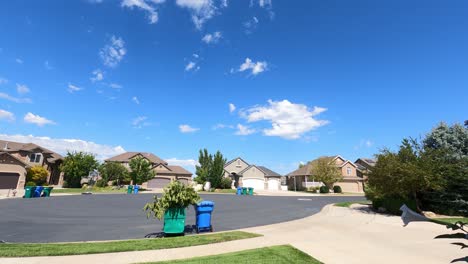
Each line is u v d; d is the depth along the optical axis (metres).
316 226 12.11
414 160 16.33
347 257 7.11
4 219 14.01
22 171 36.94
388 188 16.48
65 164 44.19
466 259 1.83
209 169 46.75
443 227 11.62
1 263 6.50
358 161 56.69
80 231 11.07
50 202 22.48
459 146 19.86
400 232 10.61
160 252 7.51
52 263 6.52
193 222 13.47
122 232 10.88
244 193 38.84
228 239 9.14
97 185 44.69
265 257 6.93
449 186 16.38
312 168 49.56
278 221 13.82
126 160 55.66
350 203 23.80
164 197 9.86
